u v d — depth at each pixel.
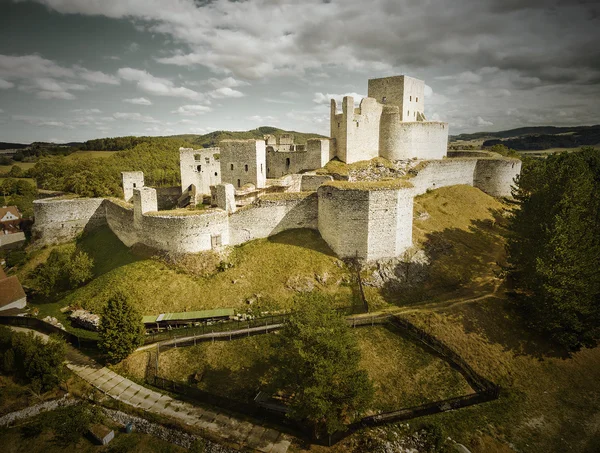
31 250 57.56
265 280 41.16
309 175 52.81
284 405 28.84
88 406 29.89
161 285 40.88
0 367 33.34
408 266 42.81
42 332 38.78
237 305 38.62
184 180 63.16
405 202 43.47
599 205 41.09
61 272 47.62
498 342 34.41
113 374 32.88
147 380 32.12
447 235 48.72
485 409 28.83
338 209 42.81
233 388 30.70
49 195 70.88
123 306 33.47
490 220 53.41
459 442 26.31
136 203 47.34
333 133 58.56
